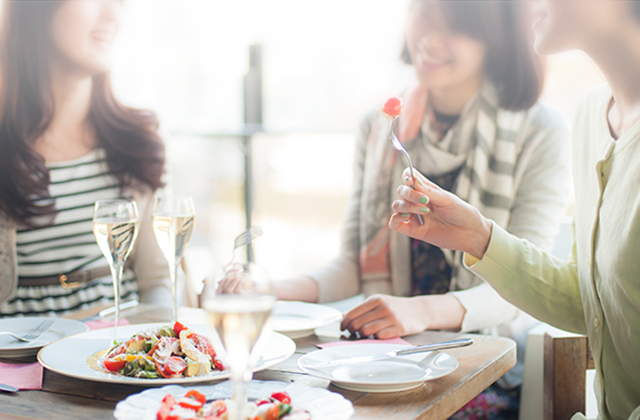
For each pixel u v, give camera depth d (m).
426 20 1.77
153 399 0.69
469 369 0.87
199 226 3.32
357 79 4.23
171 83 3.97
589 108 1.21
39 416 0.72
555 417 1.04
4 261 1.59
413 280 1.83
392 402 0.74
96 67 1.68
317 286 1.65
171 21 3.95
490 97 1.75
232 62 3.50
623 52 1.04
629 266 0.97
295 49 4.27
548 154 1.69
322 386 0.81
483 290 1.36
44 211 1.63
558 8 1.04
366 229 1.87
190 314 1.25
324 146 3.31
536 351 1.44
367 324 1.07
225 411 0.61
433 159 1.84
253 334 0.57
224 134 3.28
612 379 1.06
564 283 1.17
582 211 1.16
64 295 1.65
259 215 3.34
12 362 0.93
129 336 0.98
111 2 1.70
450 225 1.09
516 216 1.68
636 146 1.01
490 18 1.68
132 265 1.72
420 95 1.88
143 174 1.74
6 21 1.64
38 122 1.65
